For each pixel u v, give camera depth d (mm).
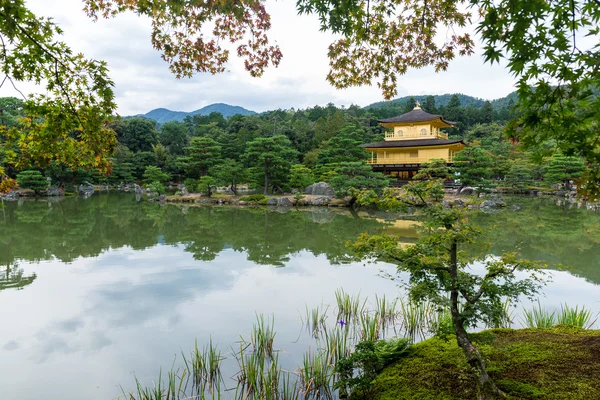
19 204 35531
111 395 5520
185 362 6336
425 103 96312
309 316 8312
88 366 6336
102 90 4668
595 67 2848
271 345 6664
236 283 10938
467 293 4531
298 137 68688
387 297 9500
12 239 18250
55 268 12742
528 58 3000
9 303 9320
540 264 4586
